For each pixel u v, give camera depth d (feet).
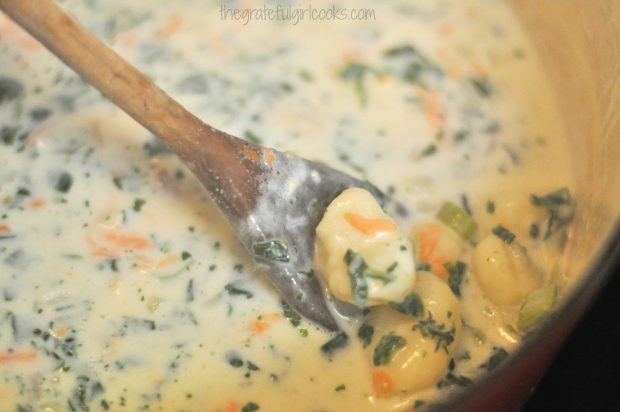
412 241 1.32
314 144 1.38
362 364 1.25
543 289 1.24
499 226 1.33
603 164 1.31
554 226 1.33
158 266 1.31
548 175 1.38
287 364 1.26
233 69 1.44
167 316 1.29
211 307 1.29
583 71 1.40
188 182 1.36
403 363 1.21
